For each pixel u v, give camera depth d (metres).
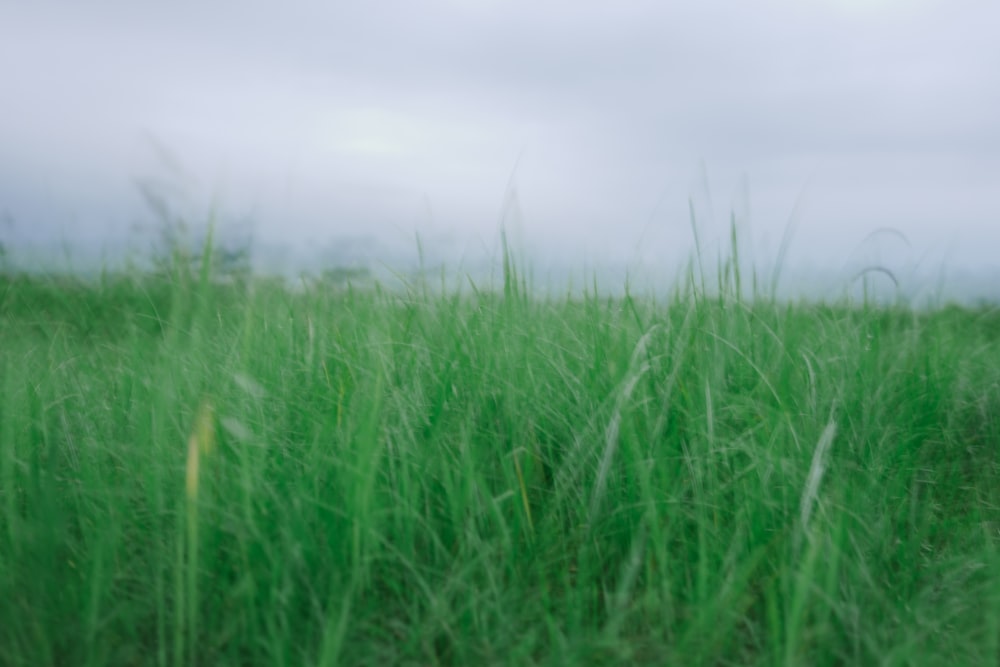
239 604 1.87
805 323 3.60
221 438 2.34
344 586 1.93
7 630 1.82
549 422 2.68
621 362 2.71
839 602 1.95
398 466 2.36
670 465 2.45
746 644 1.92
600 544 2.22
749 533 2.17
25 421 2.69
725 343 2.87
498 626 1.89
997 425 3.46
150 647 1.86
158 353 2.83
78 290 4.44
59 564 2.07
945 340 3.96
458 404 2.66
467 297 3.29
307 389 2.78
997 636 1.91
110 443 2.57
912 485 2.86
